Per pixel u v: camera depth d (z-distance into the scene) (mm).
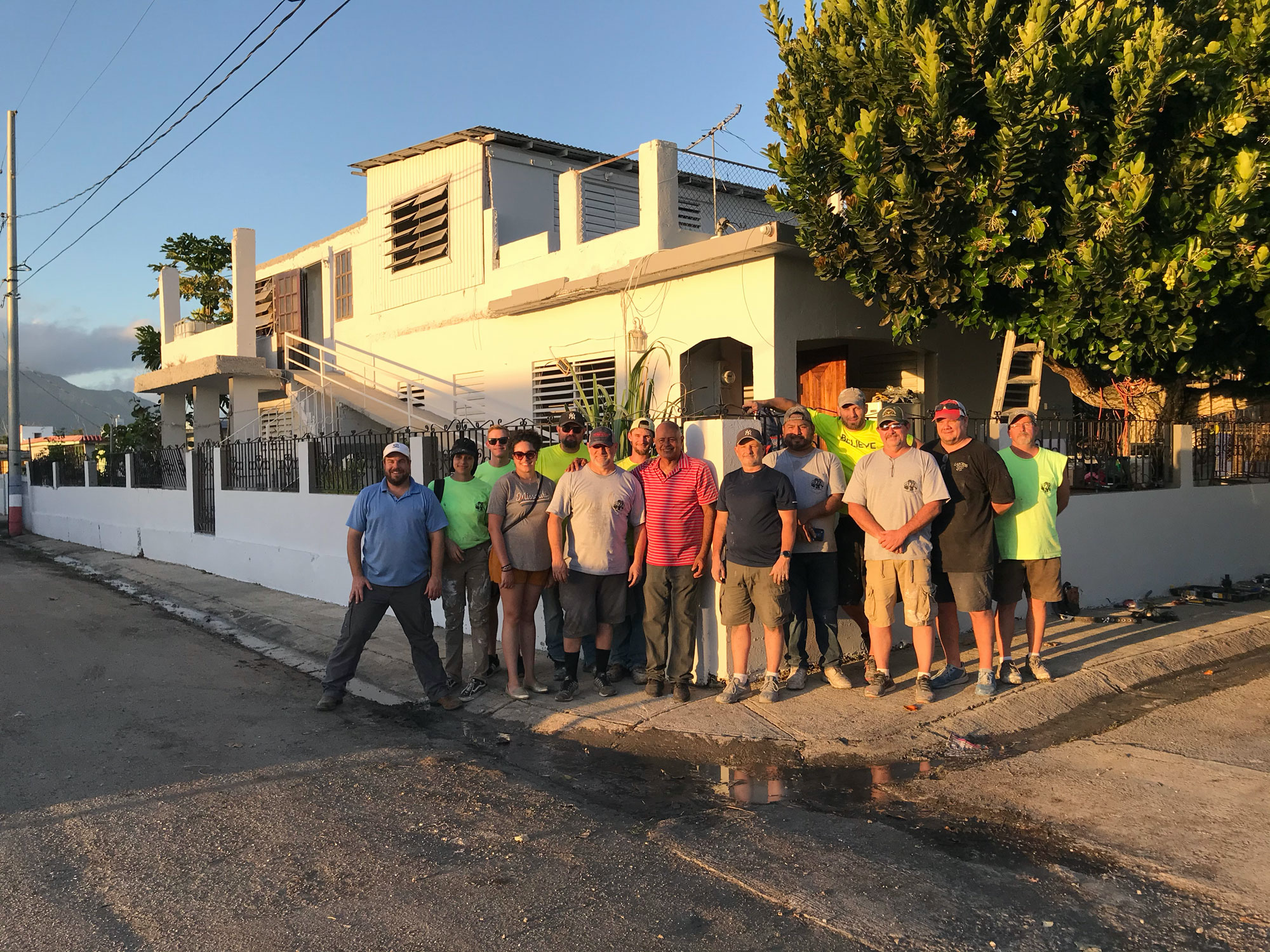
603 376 12125
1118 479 9328
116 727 5973
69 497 20406
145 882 3686
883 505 5844
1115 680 6496
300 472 11273
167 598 11516
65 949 3162
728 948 3137
